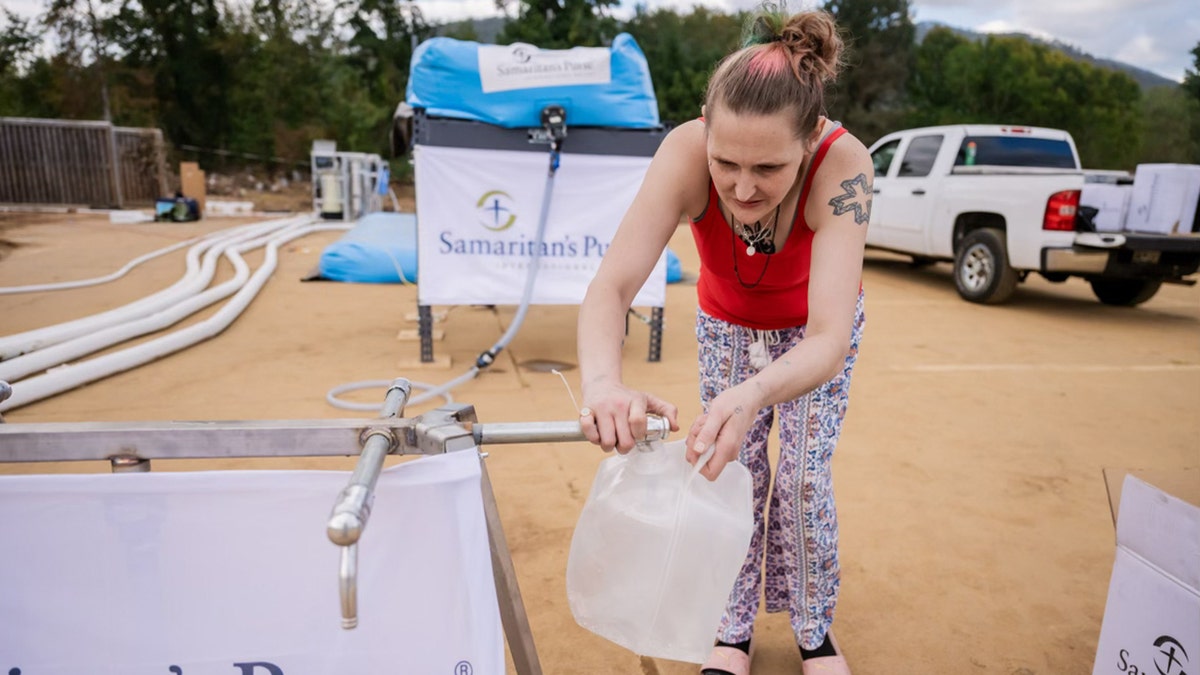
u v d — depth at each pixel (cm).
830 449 180
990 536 287
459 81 432
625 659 212
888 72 4550
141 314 563
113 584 115
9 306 613
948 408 436
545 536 273
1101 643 154
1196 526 131
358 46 3919
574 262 466
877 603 242
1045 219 658
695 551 126
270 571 116
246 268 782
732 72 124
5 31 3061
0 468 291
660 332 507
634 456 128
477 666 118
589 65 436
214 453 112
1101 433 402
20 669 117
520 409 405
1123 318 708
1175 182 629
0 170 1711
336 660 120
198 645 118
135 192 1842
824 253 145
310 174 3212
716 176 131
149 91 3212
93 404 395
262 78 3269
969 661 216
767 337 183
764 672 210
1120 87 5175
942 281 910
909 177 854
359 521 81
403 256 791
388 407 128
